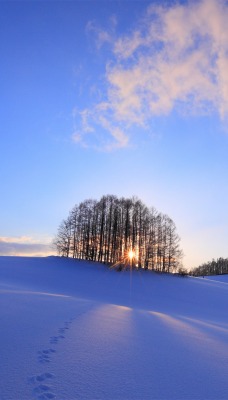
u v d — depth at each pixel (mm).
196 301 34656
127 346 7125
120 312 13625
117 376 5254
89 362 5734
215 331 12141
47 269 46844
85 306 13672
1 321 8070
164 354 6879
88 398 4355
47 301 13297
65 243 60875
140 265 59531
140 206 63062
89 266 53375
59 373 5082
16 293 15180
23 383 4594
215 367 6410
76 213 62188
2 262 48844
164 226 61500
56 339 6965
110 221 62594
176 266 58969
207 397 4848
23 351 5922
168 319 14000
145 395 4684
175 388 5066
